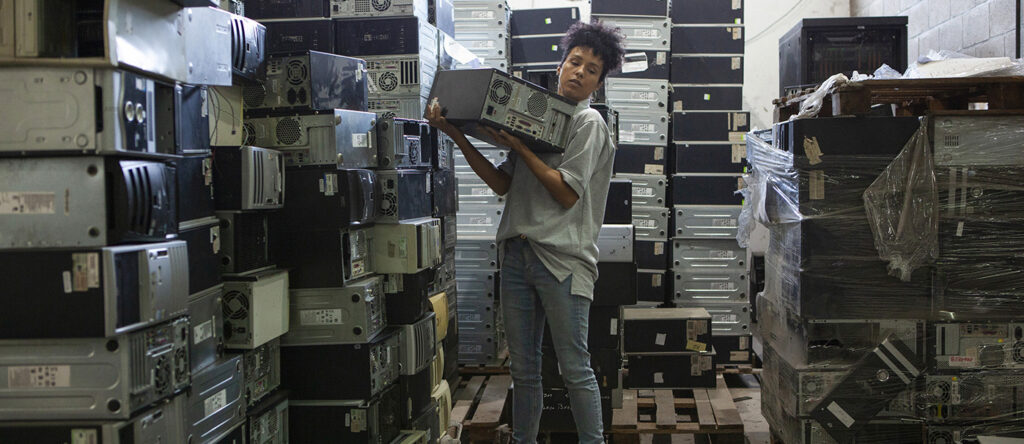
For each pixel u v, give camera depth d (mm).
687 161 4676
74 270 1507
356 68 2684
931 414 2596
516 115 2176
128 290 1560
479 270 4293
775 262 3027
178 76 1766
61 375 1581
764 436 3443
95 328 1510
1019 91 2555
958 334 2568
